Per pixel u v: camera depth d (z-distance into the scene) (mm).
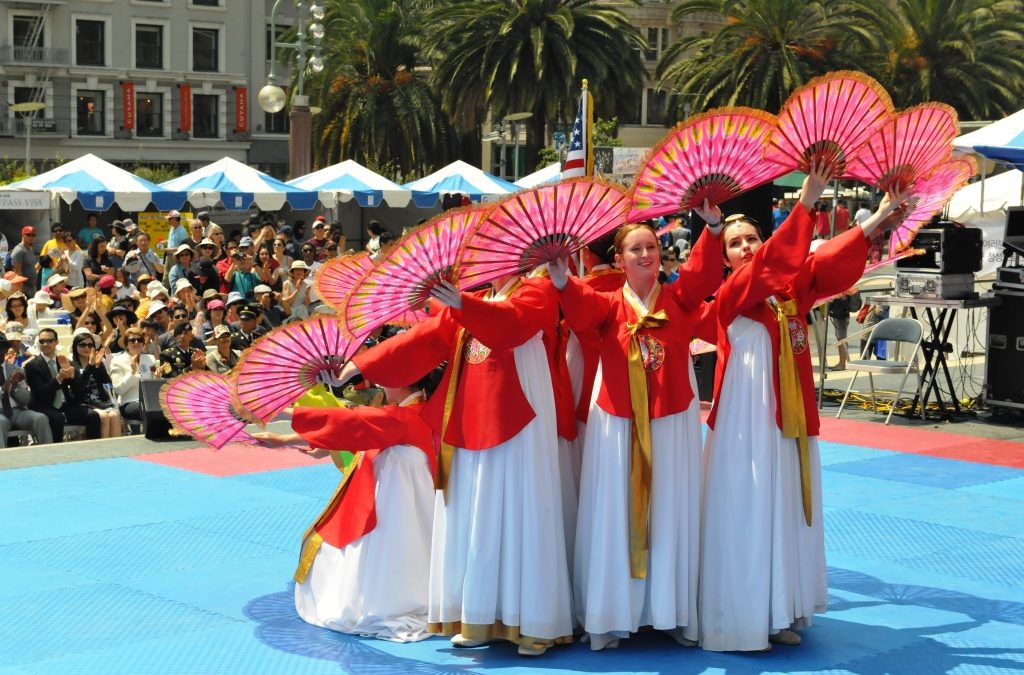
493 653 5445
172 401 5691
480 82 39812
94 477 9359
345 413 5617
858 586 6703
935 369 12258
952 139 5340
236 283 17031
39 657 5426
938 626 5969
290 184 25875
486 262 4945
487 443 5242
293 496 8758
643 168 5078
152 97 60312
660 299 5391
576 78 39250
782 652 5523
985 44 42125
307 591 5973
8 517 8094
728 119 4938
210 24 61188
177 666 5312
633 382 5297
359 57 47125
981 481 9492
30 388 10984
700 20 60125
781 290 5559
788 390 5430
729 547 5410
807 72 39844
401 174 48656
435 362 5398
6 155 56531
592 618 5371
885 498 8906
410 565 5766
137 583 6609
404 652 5480
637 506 5293
